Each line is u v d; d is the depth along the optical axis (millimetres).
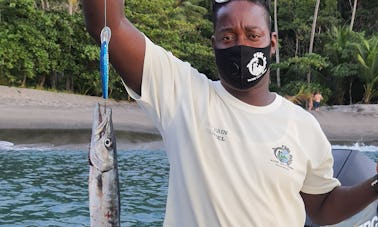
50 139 18812
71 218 8688
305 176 2492
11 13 26703
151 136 20828
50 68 28156
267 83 2510
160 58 2426
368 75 31406
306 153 2467
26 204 9570
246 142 2348
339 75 31422
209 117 2365
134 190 11242
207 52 31078
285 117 2465
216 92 2453
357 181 4348
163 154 17891
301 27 33781
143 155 17484
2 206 9344
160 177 13047
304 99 30375
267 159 2340
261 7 2436
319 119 26938
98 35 2377
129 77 2412
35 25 27078
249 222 2277
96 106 2344
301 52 35719
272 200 2328
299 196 2439
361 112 28875
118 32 2342
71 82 29750
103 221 2307
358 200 2643
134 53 2371
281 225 2336
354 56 31969
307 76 32875
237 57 2377
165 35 29422
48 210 9188
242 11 2391
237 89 2416
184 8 33281
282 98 2570
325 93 32219
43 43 27141
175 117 2387
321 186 2623
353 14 33875
